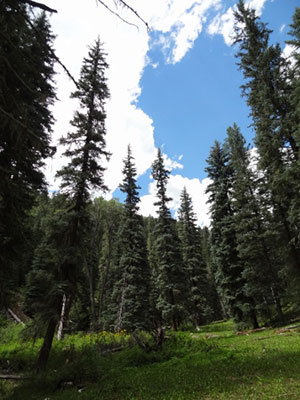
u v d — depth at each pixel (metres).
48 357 12.42
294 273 17.42
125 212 29.16
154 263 42.50
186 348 13.09
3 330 18.91
